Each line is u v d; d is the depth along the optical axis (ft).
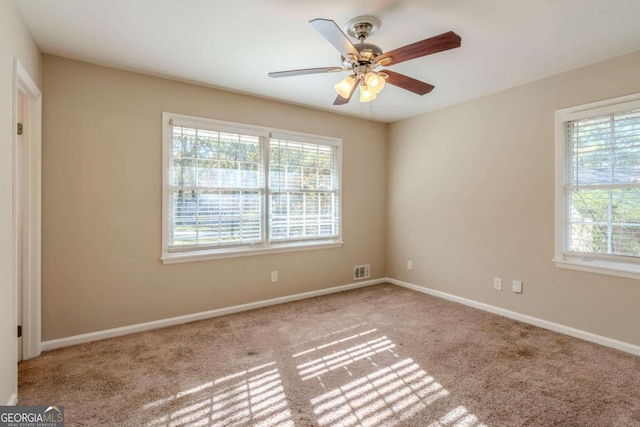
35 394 6.52
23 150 7.96
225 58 8.82
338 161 14.16
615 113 8.72
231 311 11.43
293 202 12.98
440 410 6.09
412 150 14.53
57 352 8.38
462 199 12.48
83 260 9.00
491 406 6.20
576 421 5.76
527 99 10.46
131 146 9.62
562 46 8.05
